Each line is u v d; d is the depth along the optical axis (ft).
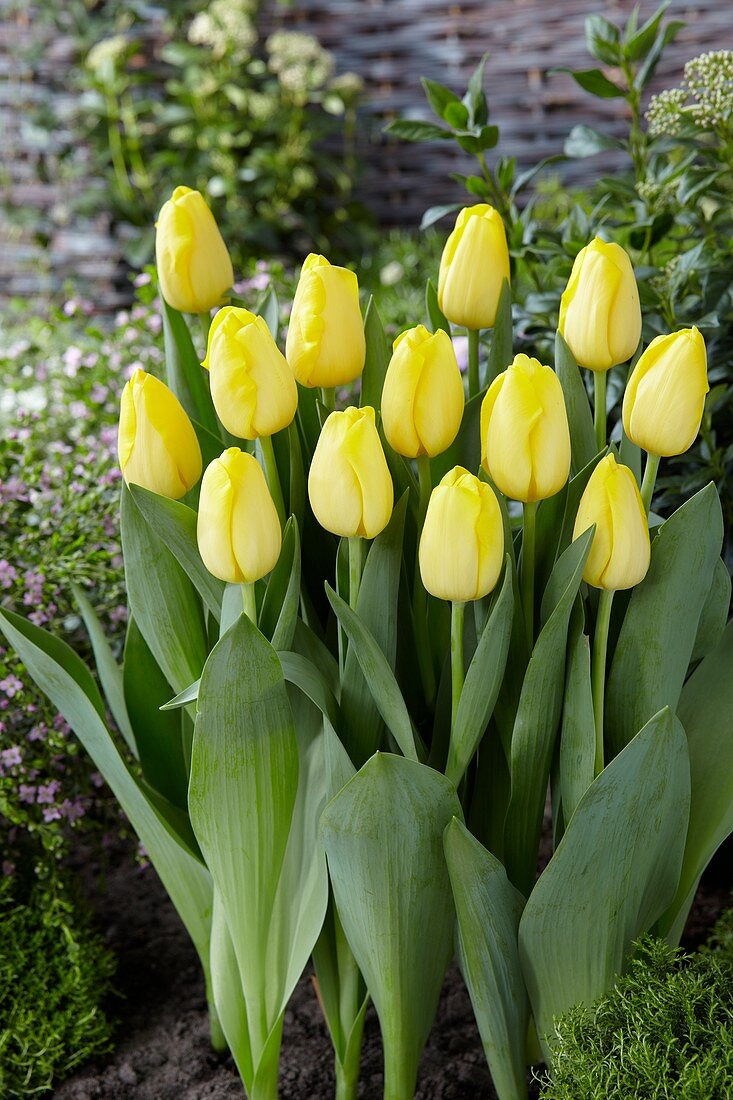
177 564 4.00
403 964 3.99
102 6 10.91
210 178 10.87
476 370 4.08
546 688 3.82
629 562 3.68
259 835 3.95
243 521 3.64
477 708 3.80
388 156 10.70
